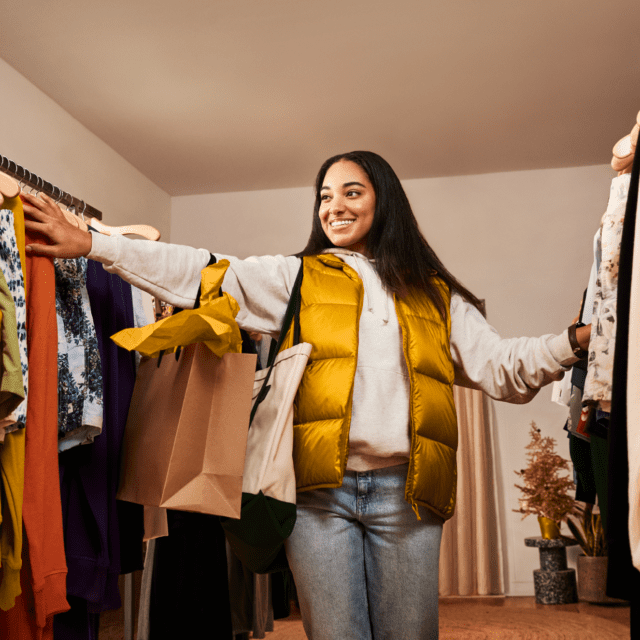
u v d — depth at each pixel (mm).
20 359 1053
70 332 1300
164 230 5332
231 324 1202
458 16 3291
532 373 1400
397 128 4426
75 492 1297
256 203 5387
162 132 4410
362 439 1281
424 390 1319
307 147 4664
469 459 4672
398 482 1302
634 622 824
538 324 4930
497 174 5184
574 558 4637
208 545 1952
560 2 3209
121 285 1514
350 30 3389
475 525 4586
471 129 4449
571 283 4949
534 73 3799
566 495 4242
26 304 1149
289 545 1297
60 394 1253
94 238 1192
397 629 1271
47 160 3883
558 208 5062
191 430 1156
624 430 854
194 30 3369
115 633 2115
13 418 1034
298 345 1289
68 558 1256
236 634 2301
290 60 3641
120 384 1424
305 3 3176
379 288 1438
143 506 1451
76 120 4219
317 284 1407
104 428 1334
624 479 843
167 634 1893
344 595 1250
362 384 1328
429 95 4016
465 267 5078
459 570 4512
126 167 4809
